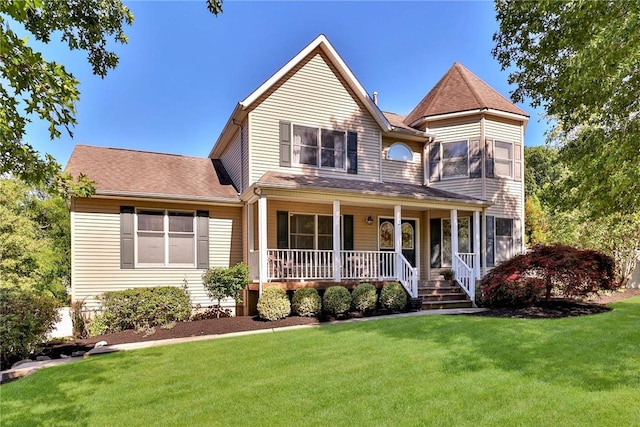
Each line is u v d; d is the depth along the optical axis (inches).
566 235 639.1
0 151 153.8
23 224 592.1
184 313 400.2
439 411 157.4
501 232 569.6
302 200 441.1
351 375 203.6
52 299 340.8
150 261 450.3
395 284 444.1
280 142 489.1
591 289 406.9
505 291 428.8
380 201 463.8
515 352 233.6
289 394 181.6
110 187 430.9
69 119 154.9
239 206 493.7
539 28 327.3
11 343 288.0
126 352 277.1
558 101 337.1
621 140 285.6
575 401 161.9
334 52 517.7
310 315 399.2
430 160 591.5
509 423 145.5
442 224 573.9
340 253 477.7
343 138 529.0
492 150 568.1
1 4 115.0
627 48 236.8
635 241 590.6
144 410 170.9
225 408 169.0
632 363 207.5
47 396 192.7
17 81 138.0
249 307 452.4
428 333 290.7
